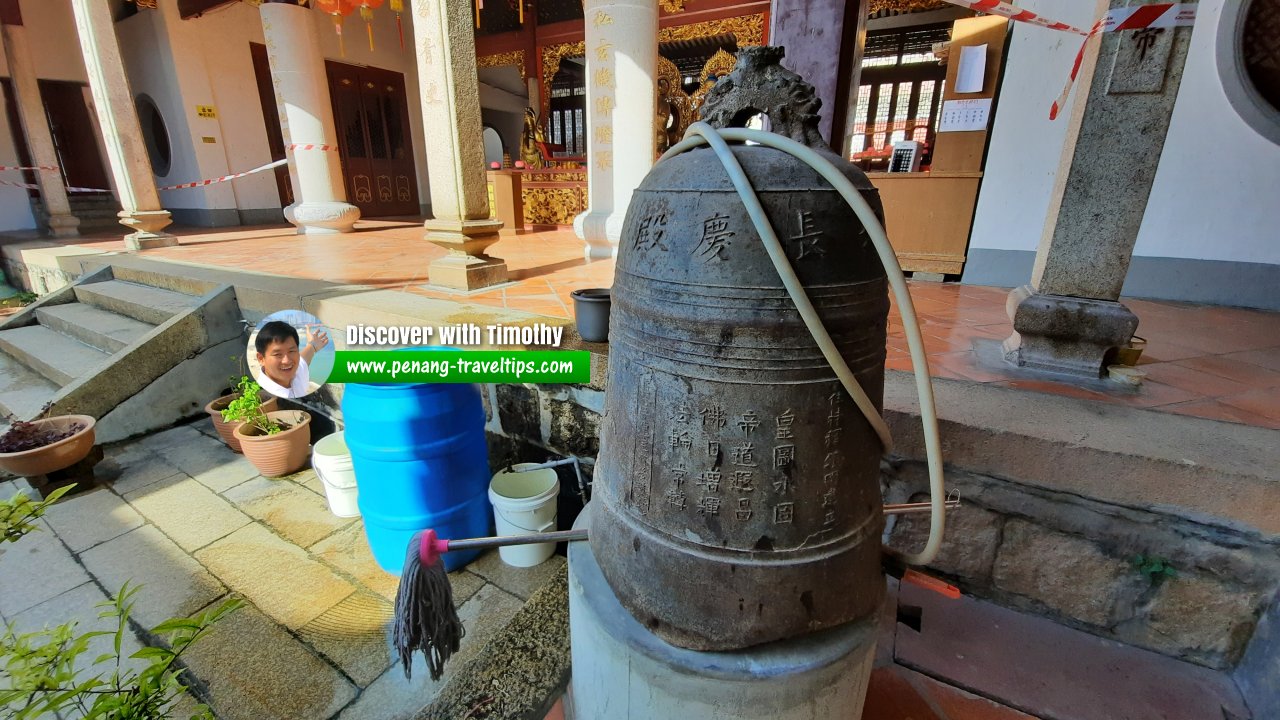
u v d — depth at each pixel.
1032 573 1.83
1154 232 3.89
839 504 1.11
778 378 1.01
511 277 3.93
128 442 3.68
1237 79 3.41
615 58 4.49
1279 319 3.40
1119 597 1.73
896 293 0.93
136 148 5.76
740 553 1.08
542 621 1.73
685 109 8.00
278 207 9.15
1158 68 1.81
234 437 3.52
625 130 4.60
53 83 8.47
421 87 3.22
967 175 4.34
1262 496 1.45
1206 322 3.31
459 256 3.51
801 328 0.98
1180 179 3.74
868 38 9.95
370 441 2.26
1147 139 1.90
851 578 1.15
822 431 1.05
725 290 0.98
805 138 1.05
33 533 2.72
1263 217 3.56
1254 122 3.43
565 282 3.73
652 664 1.14
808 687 1.12
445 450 2.35
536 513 2.43
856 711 1.27
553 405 2.67
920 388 0.97
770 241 0.91
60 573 2.45
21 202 8.59
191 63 7.82
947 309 3.55
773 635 1.11
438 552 1.31
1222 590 1.59
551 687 1.52
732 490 1.06
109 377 3.58
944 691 1.61
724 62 7.76
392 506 2.35
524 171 8.13
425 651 1.30
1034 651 1.74
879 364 1.13
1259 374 2.29
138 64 8.13
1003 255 4.36
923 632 1.80
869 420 1.08
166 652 1.32
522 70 9.12
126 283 5.02
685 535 1.10
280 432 3.21
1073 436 1.66
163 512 2.91
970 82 4.19
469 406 2.45
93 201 9.07
